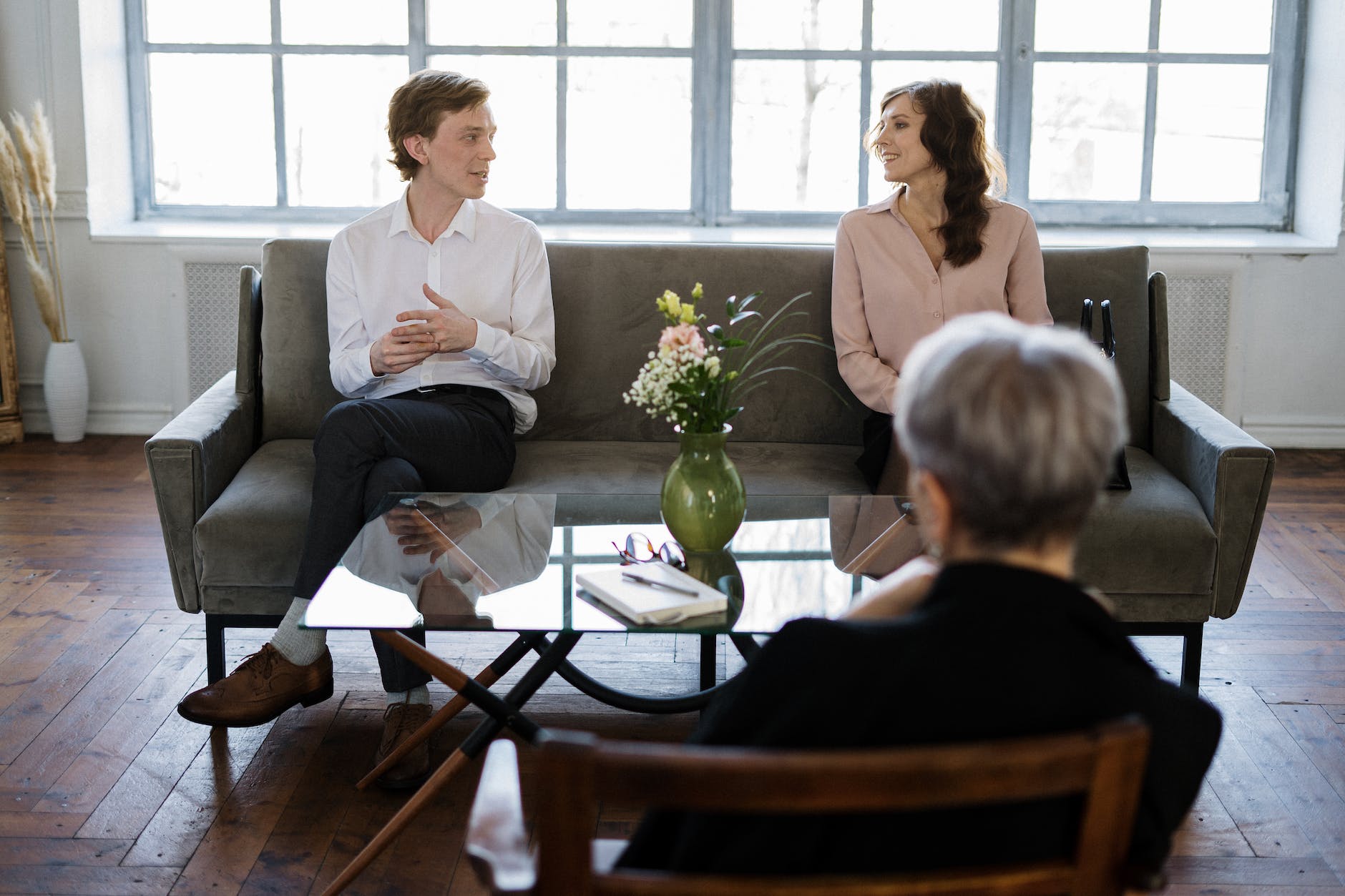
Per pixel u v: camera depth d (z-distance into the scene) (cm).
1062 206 476
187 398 468
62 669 287
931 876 94
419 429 263
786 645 102
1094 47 464
